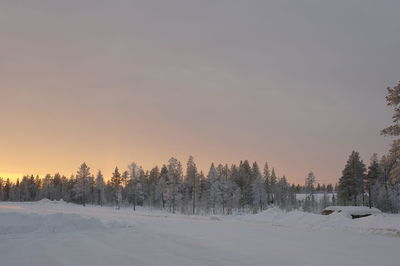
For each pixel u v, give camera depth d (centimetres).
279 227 2906
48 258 1420
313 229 2725
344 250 1656
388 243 1911
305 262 1355
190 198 10419
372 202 8006
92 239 2033
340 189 7456
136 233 2348
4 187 16338
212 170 10188
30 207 7506
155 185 11638
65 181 14750
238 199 10006
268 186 11088
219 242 1919
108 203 12125
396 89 2927
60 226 2550
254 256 1473
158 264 1291
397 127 2908
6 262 1344
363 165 7294
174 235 2247
